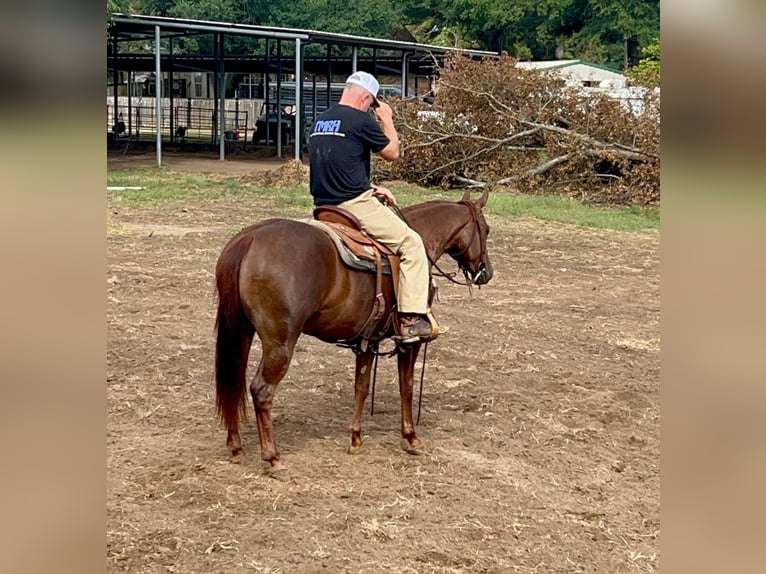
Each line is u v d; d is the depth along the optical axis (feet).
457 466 19.45
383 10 136.26
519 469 19.56
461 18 155.63
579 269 44.19
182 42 141.59
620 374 27.27
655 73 69.92
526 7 147.74
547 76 71.36
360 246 18.13
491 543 15.92
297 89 86.22
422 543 15.74
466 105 71.20
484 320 33.32
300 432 21.15
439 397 24.43
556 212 61.36
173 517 16.24
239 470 18.47
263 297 16.98
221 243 45.42
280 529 15.96
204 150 110.63
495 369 27.20
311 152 19.08
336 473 18.71
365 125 18.60
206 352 27.43
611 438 21.86
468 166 72.08
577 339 31.24
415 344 19.57
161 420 21.50
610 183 69.26
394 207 19.31
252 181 74.43
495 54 104.42
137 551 14.85
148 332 29.25
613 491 18.66
